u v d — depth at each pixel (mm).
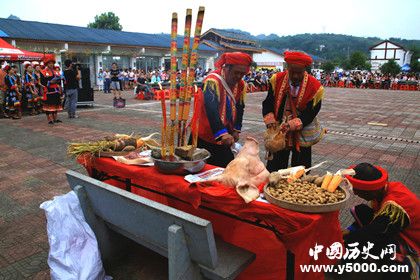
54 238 2654
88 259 2744
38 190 4949
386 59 71250
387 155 6738
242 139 8203
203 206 2736
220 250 2484
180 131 2830
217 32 37531
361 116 12312
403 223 2477
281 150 3553
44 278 3010
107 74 22094
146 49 28484
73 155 3299
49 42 22250
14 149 7238
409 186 5039
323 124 10422
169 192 2635
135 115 11883
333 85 35094
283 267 2598
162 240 2428
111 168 3092
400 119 11648
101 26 49188
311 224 1999
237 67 2998
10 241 3598
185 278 2283
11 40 20672
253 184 2369
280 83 3428
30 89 12000
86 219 2932
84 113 12406
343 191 2256
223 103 3135
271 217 2178
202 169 2803
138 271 3088
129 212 2562
